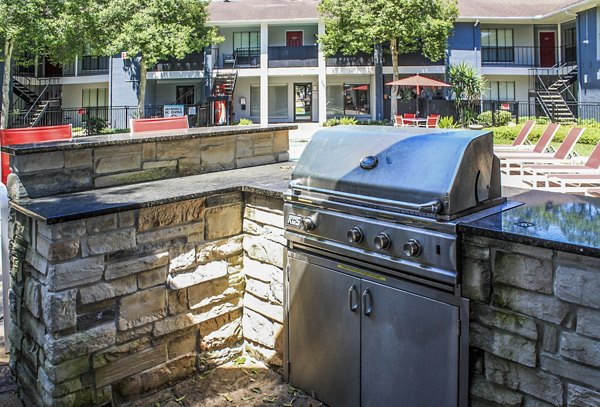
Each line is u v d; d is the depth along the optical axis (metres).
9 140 3.90
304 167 2.66
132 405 2.68
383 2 18.23
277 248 2.94
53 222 2.33
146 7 18.30
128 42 17.67
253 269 3.14
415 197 2.12
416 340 2.19
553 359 1.83
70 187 2.96
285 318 2.84
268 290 3.03
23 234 2.73
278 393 2.79
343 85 22.91
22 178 2.79
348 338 2.47
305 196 2.60
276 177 3.37
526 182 7.87
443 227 2.04
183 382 2.92
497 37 22.75
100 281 2.56
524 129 11.31
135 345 2.71
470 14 21.47
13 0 15.30
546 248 1.78
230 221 3.12
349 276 2.43
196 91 22.92
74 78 23.06
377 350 2.34
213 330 3.08
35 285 2.58
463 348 2.05
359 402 2.45
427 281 2.13
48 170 2.88
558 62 22.12
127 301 2.67
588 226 1.93
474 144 2.17
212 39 19.20
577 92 19.69
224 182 3.20
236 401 2.72
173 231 2.83
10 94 17.16
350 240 2.36
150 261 2.74
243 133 3.92
